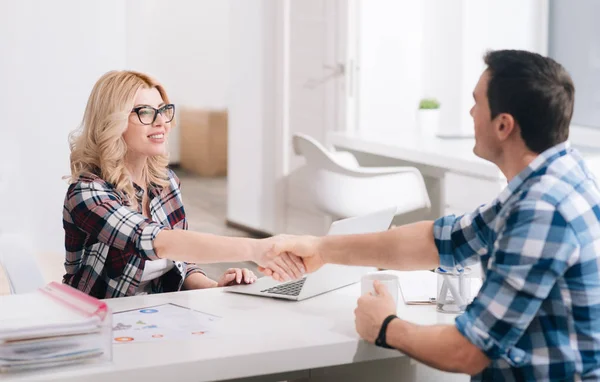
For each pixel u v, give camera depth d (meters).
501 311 1.59
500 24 5.36
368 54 5.55
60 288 1.88
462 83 5.37
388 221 2.46
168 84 5.87
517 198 1.65
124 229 2.23
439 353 1.66
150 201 2.52
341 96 5.57
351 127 5.59
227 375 1.73
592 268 1.61
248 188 5.96
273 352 1.77
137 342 1.81
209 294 2.24
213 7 5.80
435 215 4.66
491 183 3.90
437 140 4.78
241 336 1.87
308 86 5.69
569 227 1.58
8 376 1.59
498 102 1.70
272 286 2.29
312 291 2.21
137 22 5.71
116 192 2.36
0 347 1.60
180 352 1.75
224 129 6.00
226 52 5.88
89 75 4.45
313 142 4.38
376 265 2.05
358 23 5.51
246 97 5.89
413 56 5.62
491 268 1.64
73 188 2.34
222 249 2.17
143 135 2.40
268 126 5.85
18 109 4.33
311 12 5.62
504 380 1.67
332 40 5.57
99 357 1.68
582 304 1.61
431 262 1.98
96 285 2.37
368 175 4.37
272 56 5.78
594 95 5.11
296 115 5.75
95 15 4.43
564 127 1.69
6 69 4.27
